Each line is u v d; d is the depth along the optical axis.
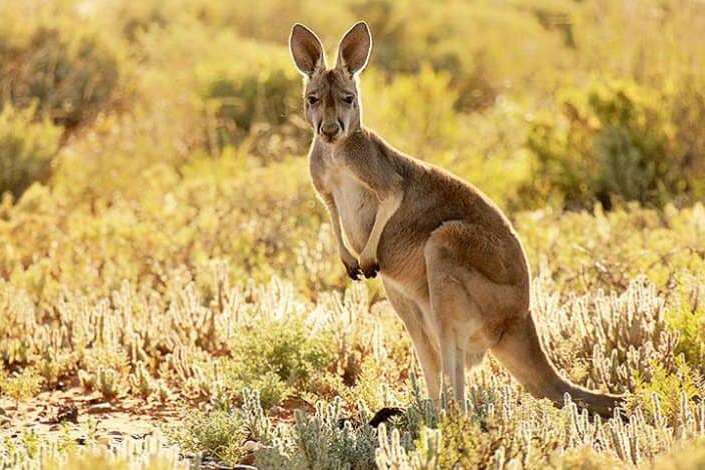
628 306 9.91
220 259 13.57
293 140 21.28
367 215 8.95
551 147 18.48
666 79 19.14
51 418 9.19
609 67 20.55
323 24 34.22
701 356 9.21
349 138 8.77
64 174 19.05
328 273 13.08
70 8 27.23
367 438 7.48
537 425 7.30
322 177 9.02
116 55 24.16
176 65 26.48
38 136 19.20
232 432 7.90
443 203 8.77
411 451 6.83
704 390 8.29
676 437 7.12
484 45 30.56
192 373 10.34
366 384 9.15
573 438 7.22
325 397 9.63
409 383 9.15
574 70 22.52
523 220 15.20
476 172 17.77
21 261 14.25
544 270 12.16
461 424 6.69
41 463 6.76
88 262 13.63
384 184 8.75
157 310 11.70
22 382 9.81
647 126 18.31
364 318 10.95
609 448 7.08
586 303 10.87
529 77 27.88
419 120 21.05
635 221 14.87
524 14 36.84
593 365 9.27
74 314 11.60
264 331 10.13
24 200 16.61
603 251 12.99
